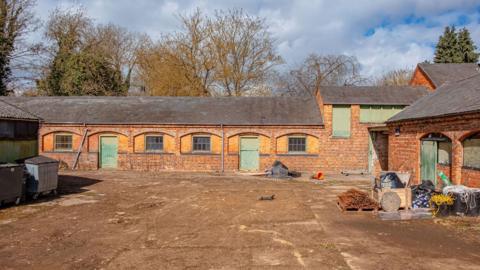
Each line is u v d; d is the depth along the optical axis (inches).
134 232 341.1
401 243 304.5
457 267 250.7
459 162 462.0
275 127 876.6
